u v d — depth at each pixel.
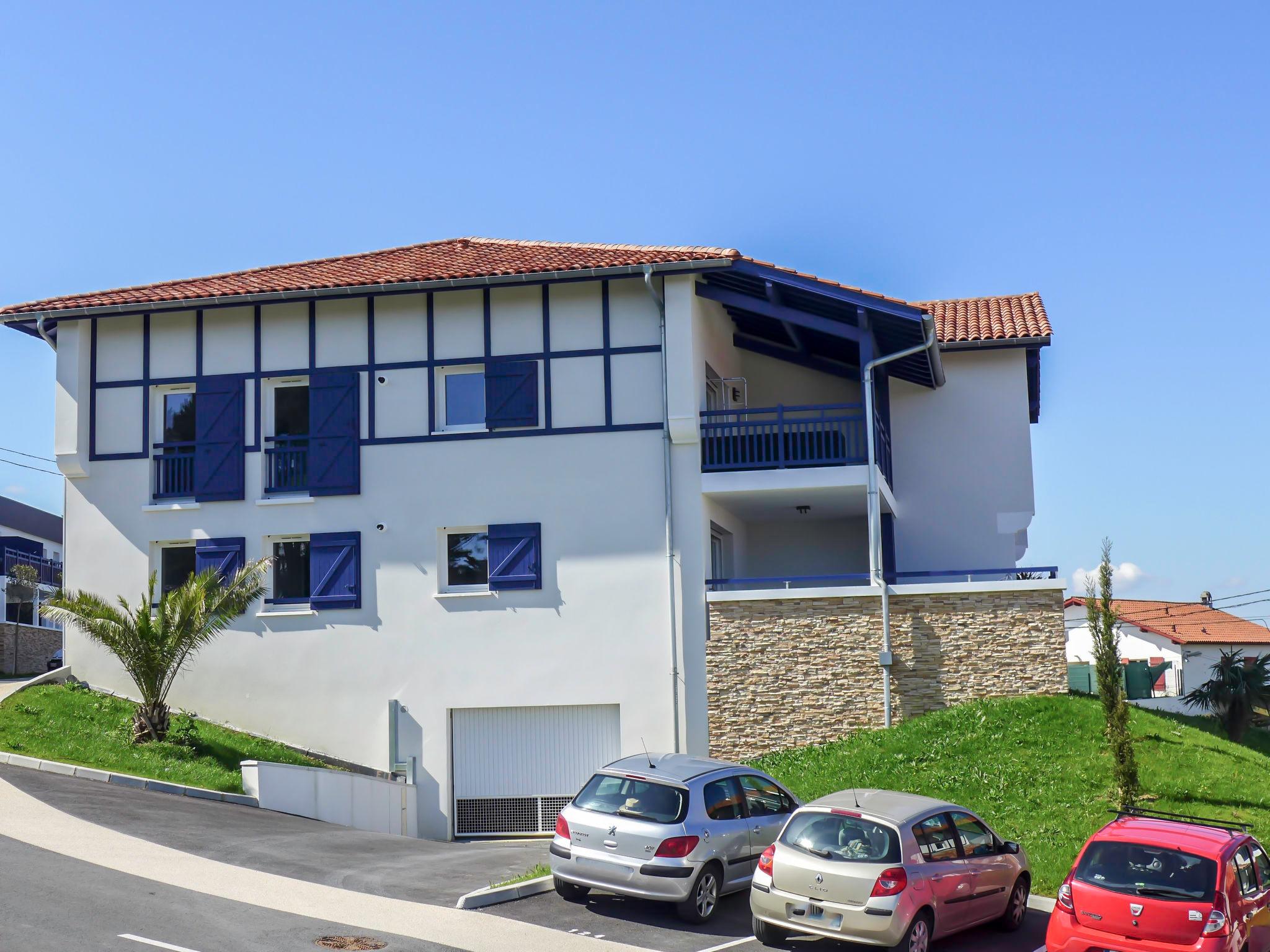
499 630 23.08
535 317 23.59
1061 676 21.41
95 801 17.66
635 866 13.36
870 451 22.36
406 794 22.41
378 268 24.89
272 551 24.11
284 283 23.83
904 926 12.04
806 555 26.64
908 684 21.75
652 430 23.08
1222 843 11.72
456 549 23.72
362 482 23.73
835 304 22.59
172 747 21.06
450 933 12.23
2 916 11.36
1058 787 18.56
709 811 13.83
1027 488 25.61
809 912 12.26
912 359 24.89
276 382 24.48
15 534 54.28
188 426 24.69
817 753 21.33
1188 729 21.81
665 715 22.41
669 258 22.70
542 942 12.16
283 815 19.44
